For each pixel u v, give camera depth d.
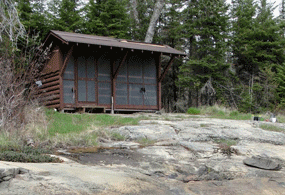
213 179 6.67
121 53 15.35
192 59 25.97
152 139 9.35
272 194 5.98
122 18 24.94
